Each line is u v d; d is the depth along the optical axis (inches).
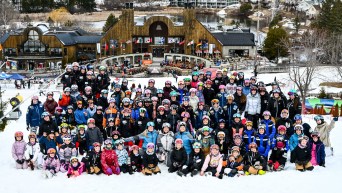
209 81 999.0
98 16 6988.2
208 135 794.8
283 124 852.0
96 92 1072.2
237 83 1063.6
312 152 814.5
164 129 810.2
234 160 770.2
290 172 778.2
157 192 693.9
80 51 3695.9
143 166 772.0
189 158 780.0
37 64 3472.0
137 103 904.9
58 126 908.6
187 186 715.4
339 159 853.2
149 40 3622.0
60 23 5639.8
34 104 970.1
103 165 758.5
